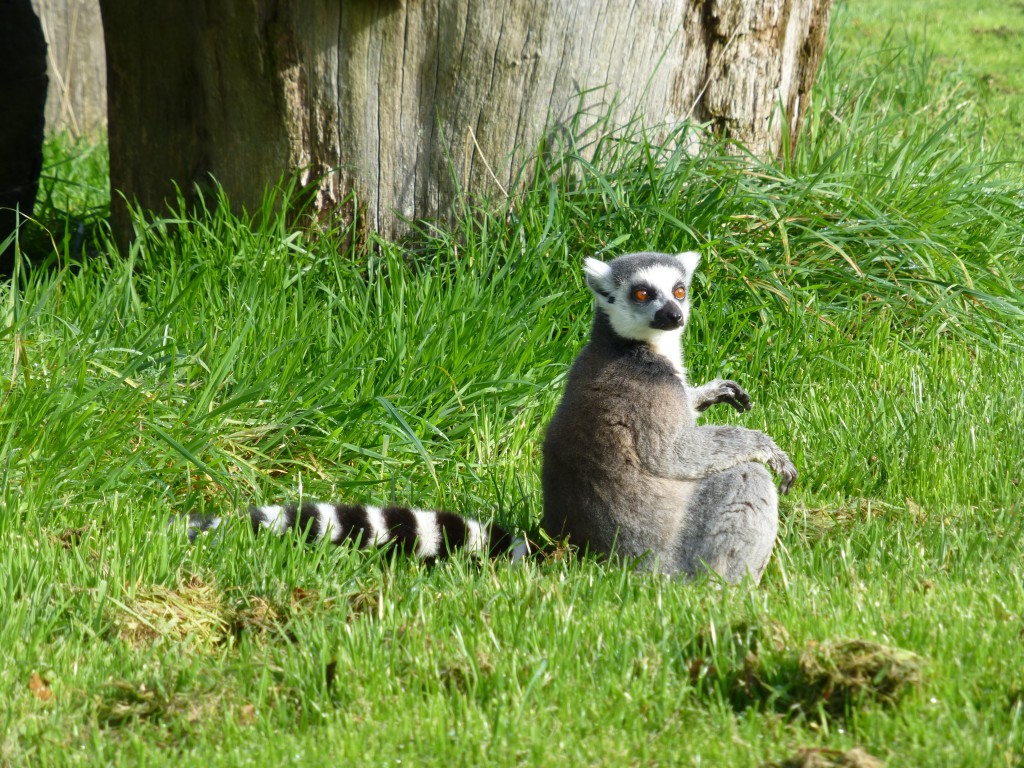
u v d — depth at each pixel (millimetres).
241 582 7574
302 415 9523
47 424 8625
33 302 10680
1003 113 22609
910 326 12500
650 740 5453
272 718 5891
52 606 7027
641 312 8078
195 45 12258
